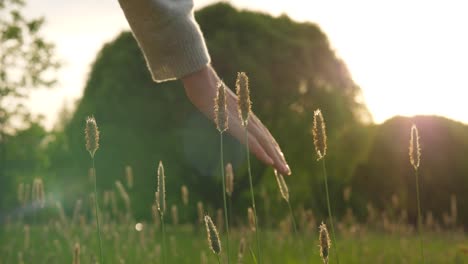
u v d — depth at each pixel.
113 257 6.39
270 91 29.41
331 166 23.39
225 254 5.07
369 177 22.80
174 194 27.56
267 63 30.34
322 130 2.37
